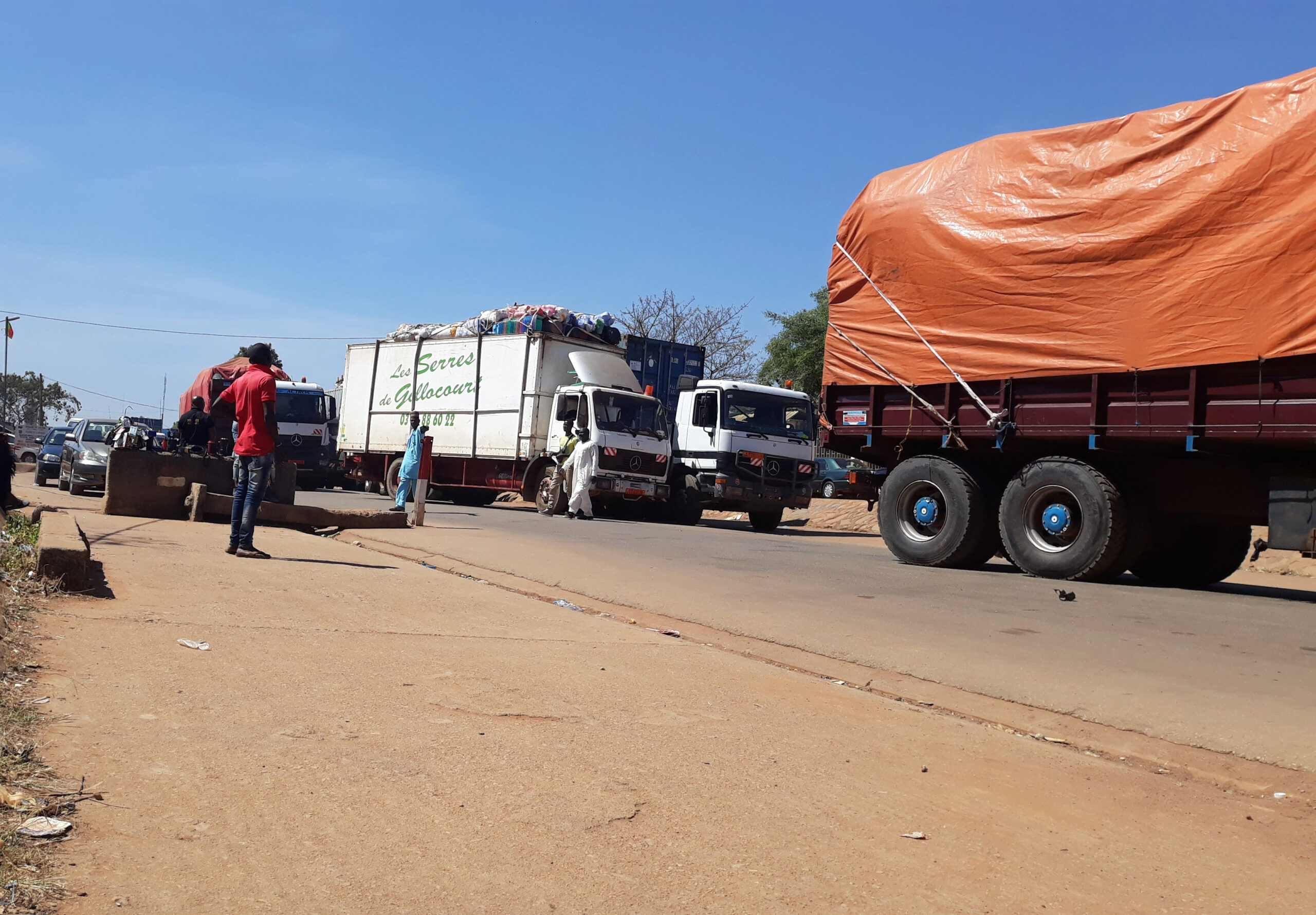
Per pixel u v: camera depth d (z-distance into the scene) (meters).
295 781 3.37
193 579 7.34
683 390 22.03
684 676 5.52
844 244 14.20
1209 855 3.44
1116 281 11.42
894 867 3.12
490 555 11.34
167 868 2.66
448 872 2.80
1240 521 11.57
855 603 8.92
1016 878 3.11
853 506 27.62
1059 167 12.05
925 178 13.34
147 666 4.65
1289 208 10.22
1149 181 11.24
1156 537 12.20
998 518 13.06
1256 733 4.99
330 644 5.52
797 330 44.41
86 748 3.46
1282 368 10.27
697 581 9.97
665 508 21.89
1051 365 11.95
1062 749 4.74
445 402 24.80
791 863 3.07
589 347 23.16
